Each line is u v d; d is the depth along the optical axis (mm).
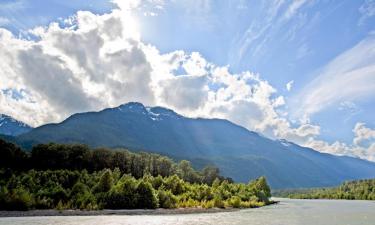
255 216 93250
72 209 90250
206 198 127750
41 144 170125
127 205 96688
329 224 78938
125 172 184250
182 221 75188
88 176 124625
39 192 95562
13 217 74125
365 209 141250
